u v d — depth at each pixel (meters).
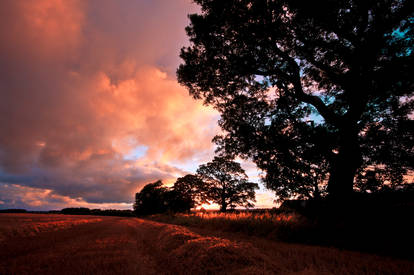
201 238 6.32
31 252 5.91
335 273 3.38
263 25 9.61
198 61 12.29
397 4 7.58
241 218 10.91
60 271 3.95
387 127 7.73
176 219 20.97
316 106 10.15
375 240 5.27
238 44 10.85
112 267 4.20
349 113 8.70
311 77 11.41
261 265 3.91
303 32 9.27
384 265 3.78
